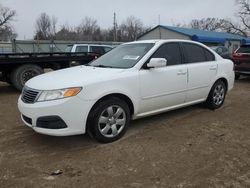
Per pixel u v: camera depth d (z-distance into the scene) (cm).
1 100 745
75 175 328
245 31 5381
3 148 405
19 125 511
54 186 305
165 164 351
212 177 321
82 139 434
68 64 965
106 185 307
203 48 576
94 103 393
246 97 760
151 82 459
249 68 1053
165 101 490
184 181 312
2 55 802
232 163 354
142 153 383
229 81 626
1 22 5875
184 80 513
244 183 309
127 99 438
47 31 5972
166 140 430
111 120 417
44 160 366
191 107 624
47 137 445
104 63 497
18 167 348
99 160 364
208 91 578
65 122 375
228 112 590
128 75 431
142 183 309
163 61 450
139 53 480
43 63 920
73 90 376
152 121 523
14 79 843
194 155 376
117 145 411
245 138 438
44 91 381
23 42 2934
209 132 465
